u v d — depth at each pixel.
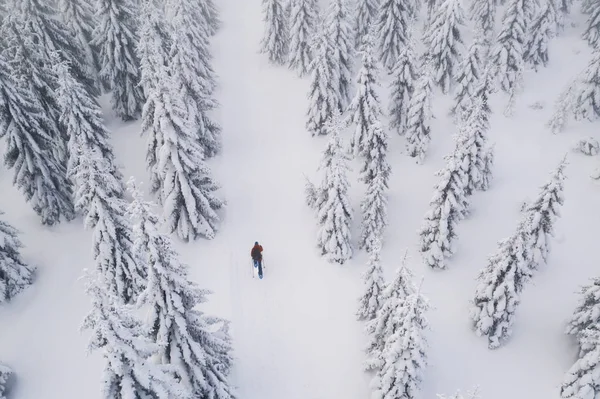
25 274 20.95
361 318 19.78
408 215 25.17
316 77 29.11
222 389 13.80
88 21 33.03
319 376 18.11
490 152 24.70
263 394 17.48
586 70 29.48
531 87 34.44
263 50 40.12
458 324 19.62
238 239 23.91
